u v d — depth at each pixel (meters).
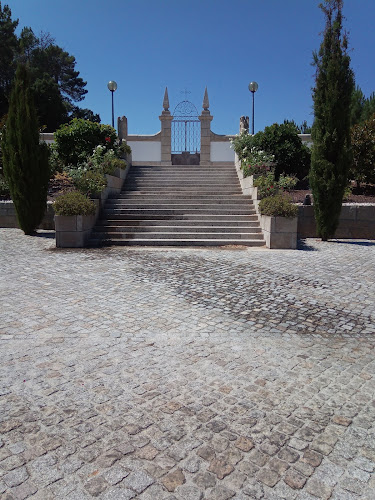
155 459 2.56
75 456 2.57
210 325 4.99
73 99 43.22
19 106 11.57
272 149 16.33
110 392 3.36
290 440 2.78
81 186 12.43
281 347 4.38
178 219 12.38
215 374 3.72
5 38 33.72
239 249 10.41
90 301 5.83
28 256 9.00
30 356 4.01
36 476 2.40
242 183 15.17
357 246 10.84
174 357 4.07
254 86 20.09
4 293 6.12
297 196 14.29
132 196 14.00
